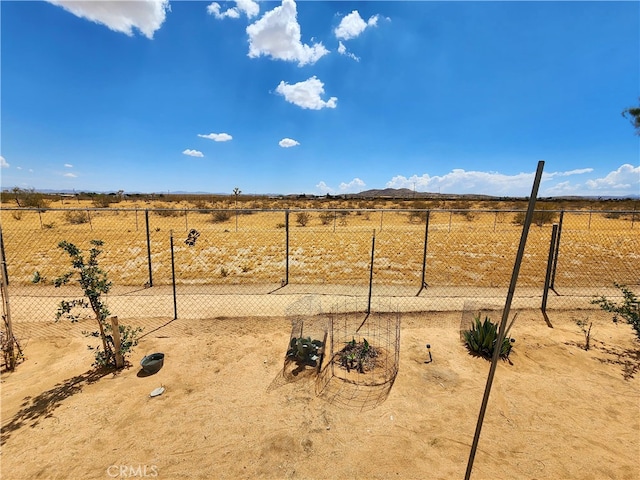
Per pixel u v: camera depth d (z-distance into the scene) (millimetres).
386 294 8547
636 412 4121
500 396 4422
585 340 6043
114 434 3615
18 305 7473
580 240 16906
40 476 3068
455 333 6312
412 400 4324
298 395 4371
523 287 9281
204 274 10602
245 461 3316
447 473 3209
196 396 4309
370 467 3273
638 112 11938
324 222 26688
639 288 9203
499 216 31703
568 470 3250
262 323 6586
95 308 4695
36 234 17656
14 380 4570
